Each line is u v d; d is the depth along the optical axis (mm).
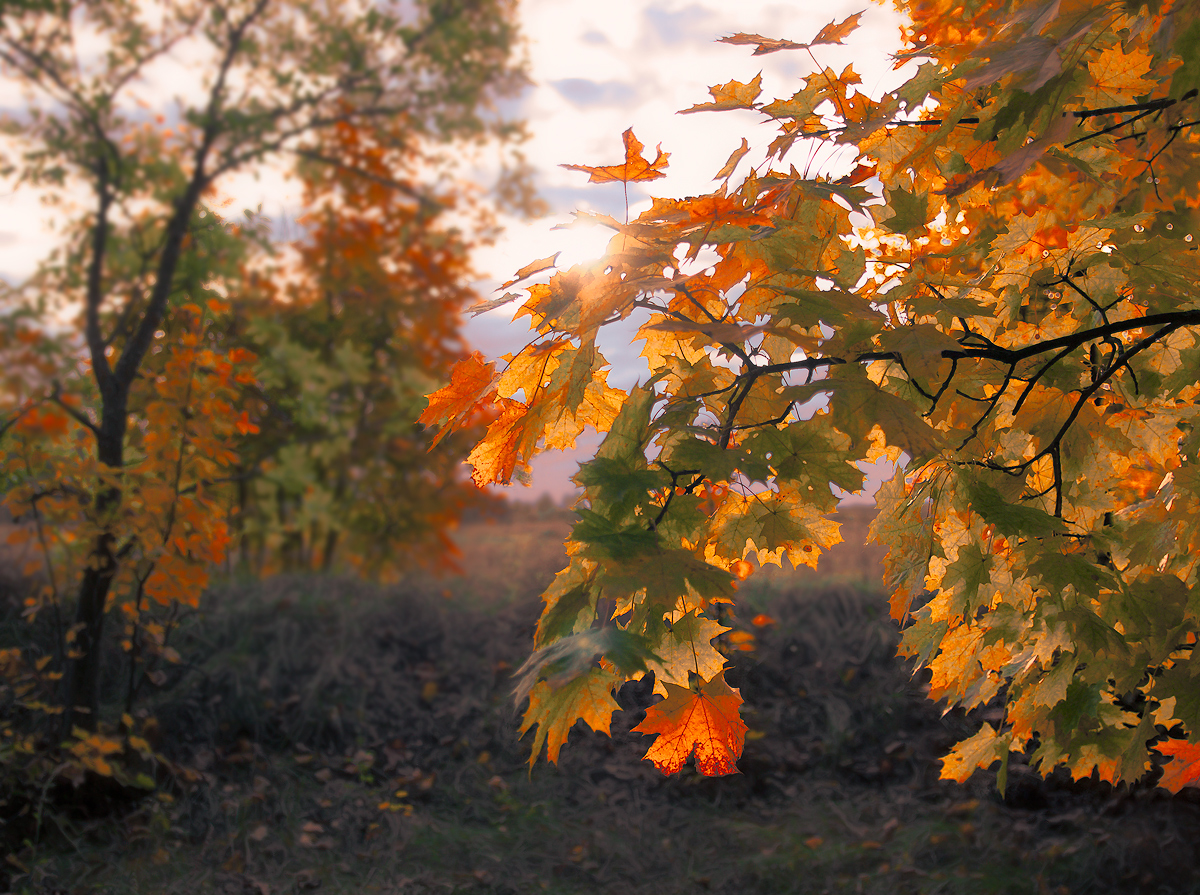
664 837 4402
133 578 4344
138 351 4473
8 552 5973
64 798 4191
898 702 5332
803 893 3920
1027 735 2238
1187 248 1874
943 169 2021
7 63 4527
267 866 3979
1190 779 2129
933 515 1956
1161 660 1890
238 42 5629
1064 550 1803
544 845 4328
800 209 1776
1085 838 4148
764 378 1521
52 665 4883
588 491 1409
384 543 7715
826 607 6035
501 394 1521
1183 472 1771
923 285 1704
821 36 1595
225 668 5359
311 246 7590
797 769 4957
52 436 4371
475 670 5812
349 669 5594
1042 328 1966
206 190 4953
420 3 7164
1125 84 1696
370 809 4535
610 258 1375
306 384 7098
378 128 7293
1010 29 1497
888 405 1305
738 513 1668
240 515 6910
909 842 4273
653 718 1518
